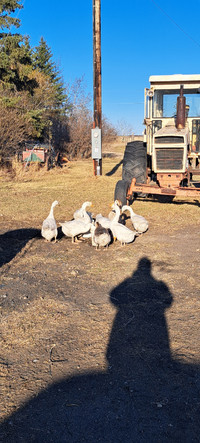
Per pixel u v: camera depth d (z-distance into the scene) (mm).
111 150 43281
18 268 6070
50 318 4418
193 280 5453
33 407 3014
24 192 14094
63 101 35906
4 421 2871
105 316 4461
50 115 29094
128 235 7059
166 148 9234
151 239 7738
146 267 6070
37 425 2836
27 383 3287
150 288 5254
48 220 7539
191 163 10484
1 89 23312
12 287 5309
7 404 3043
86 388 3221
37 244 7457
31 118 21891
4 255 6727
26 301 4863
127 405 3023
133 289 5227
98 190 14438
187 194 9000
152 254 6719
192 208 10781
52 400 3088
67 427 2816
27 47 25203
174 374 3385
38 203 11742
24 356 3682
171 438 2705
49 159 22922
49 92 29938
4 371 3449
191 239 7680
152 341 3916
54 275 5766
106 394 3148
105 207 10961
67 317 4445
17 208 10977
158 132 9414
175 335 4023
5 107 20281
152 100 10375
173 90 10352
